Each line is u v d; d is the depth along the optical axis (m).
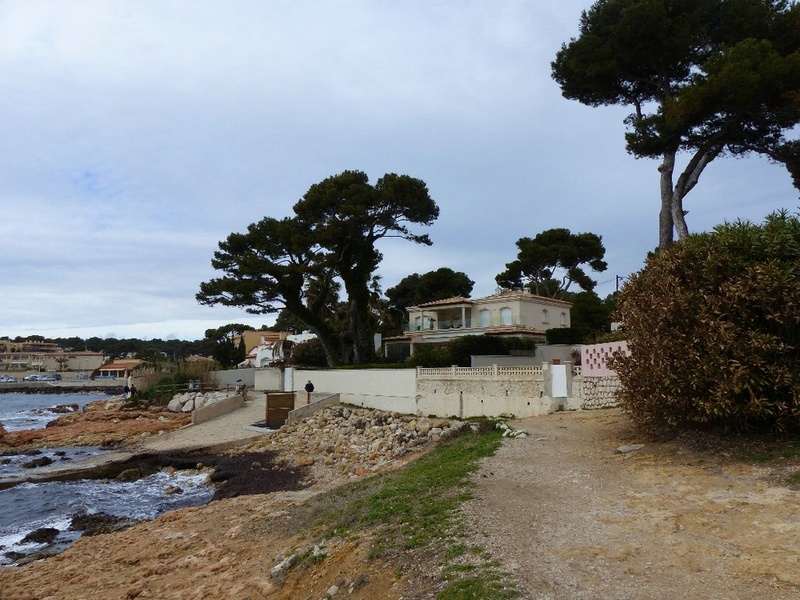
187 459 27.92
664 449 12.46
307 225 50.94
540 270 68.94
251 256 48.75
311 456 26.19
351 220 47.84
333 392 42.28
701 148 27.69
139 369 59.53
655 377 12.40
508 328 47.94
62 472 26.05
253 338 104.56
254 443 30.34
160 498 21.47
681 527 7.95
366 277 51.41
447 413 31.03
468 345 38.72
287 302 50.69
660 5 27.55
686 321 11.91
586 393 23.56
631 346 13.65
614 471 11.50
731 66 23.33
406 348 56.41
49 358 181.38
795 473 9.52
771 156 28.59
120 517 18.88
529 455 13.96
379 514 10.57
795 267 10.92
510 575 6.80
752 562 6.59
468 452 15.60
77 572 12.44
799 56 22.70
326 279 52.47
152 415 44.03
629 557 7.07
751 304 11.18
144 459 28.14
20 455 31.59
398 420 31.17
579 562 7.05
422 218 51.25
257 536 12.87
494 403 28.08
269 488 21.48
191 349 187.38
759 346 10.68
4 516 19.47
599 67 29.81
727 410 11.10
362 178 51.06
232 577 10.34
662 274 12.80
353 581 8.06
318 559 9.54
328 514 12.52
